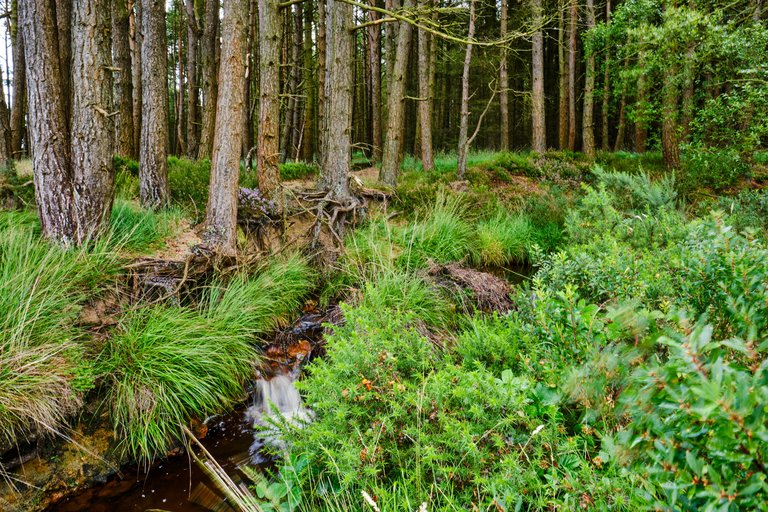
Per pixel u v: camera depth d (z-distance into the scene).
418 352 3.37
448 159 16.94
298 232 8.05
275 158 8.01
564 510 1.85
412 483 2.40
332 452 2.53
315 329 5.72
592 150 15.95
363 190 9.98
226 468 3.70
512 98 25.22
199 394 4.20
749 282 1.76
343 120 9.24
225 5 6.18
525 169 13.88
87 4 5.04
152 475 3.65
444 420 2.49
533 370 2.89
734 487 1.00
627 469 1.51
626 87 12.17
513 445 2.40
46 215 5.18
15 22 13.88
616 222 6.19
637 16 10.56
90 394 3.85
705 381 0.97
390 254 6.84
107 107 5.36
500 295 6.32
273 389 4.76
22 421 3.38
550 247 8.80
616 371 1.55
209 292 5.57
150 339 4.30
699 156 9.34
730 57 8.89
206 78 12.90
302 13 18.67
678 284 2.97
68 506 3.32
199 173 9.25
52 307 4.11
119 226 5.87
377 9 5.66
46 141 5.05
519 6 20.25
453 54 16.53
